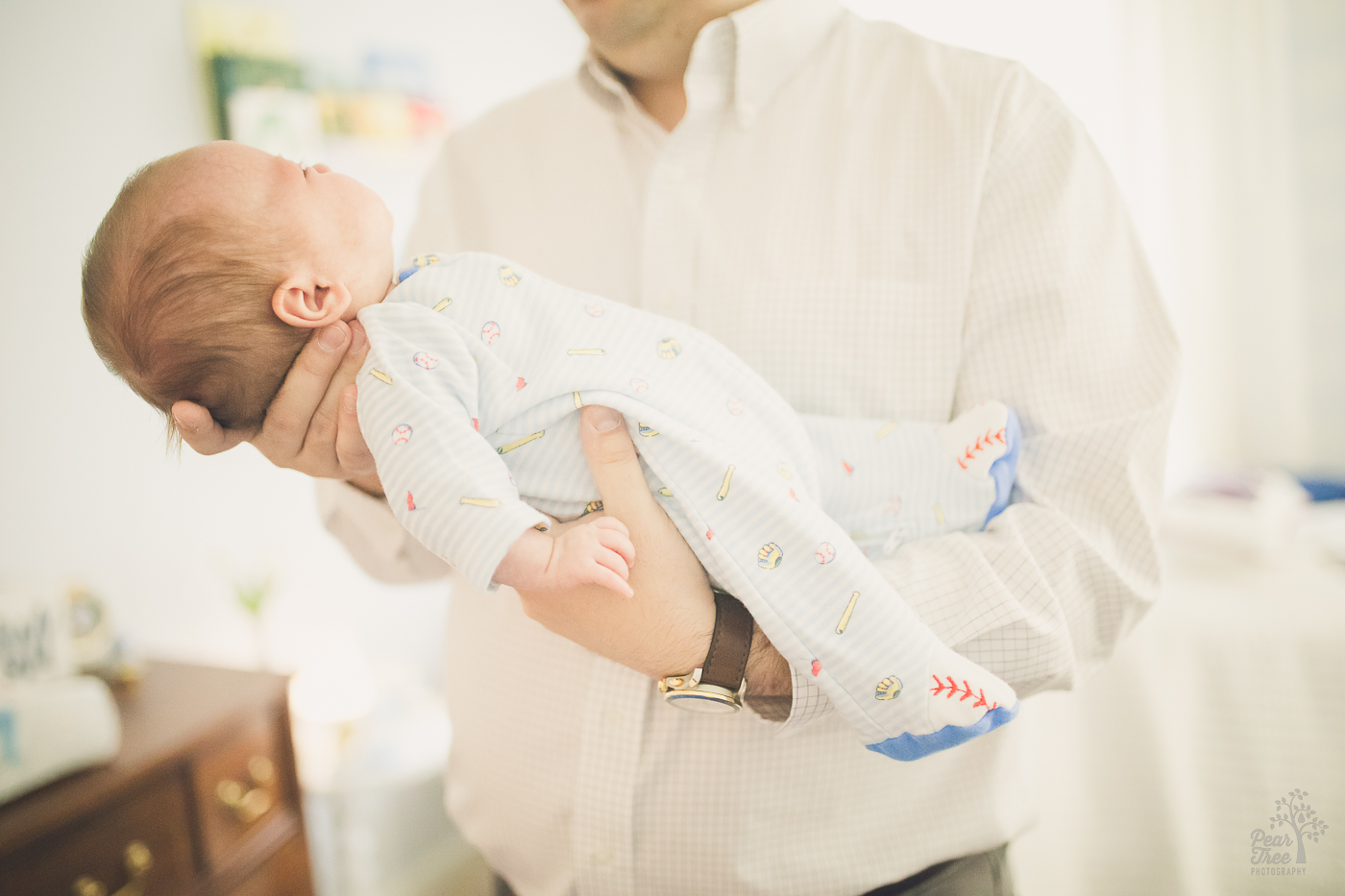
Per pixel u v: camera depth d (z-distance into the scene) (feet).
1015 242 2.39
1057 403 2.33
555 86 3.30
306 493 6.94
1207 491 6.00
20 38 5.05
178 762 4.10
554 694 2.70
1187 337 8.62
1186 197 8.50
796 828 2.51
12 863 3.41
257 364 2.33
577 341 2.33
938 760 2.63
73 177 5.34
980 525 2.41
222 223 2.24
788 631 2.09
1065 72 8.29
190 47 5.98
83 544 5.43
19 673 4.31
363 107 7.07
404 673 7.17
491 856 3.03
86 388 5.44
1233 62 8.27
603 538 2.09
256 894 4.57
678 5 2.69
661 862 2.55
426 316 2.25
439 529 2.02
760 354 2.64
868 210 2.60
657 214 2.82
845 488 2.46
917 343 2.53
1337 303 8.18
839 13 2.94
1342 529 5.91
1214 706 4.60
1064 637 2.19
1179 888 4.52
